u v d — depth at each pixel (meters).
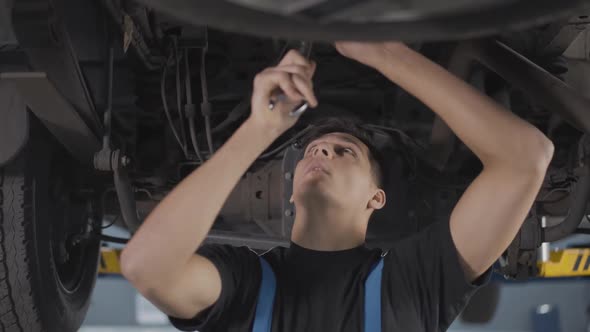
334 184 1.69
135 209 2.60
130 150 2.93
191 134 2.71
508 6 1.05
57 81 2.29
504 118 1.54
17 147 2.36
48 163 2.64
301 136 2.91
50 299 2.66
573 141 2.96
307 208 1.71
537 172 1.56
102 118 2.76
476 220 1.61
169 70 2.87
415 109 3.06
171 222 1.43
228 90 2.91
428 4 1.04
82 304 3.00
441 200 3.00
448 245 1.64
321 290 1.62
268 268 1.65
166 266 1.44
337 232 1.71
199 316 1.60
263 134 1.43
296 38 1.09
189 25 2.61
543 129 3.04
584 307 5.28
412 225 2.98
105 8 2.54
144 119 3.02
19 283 2.55
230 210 3.09
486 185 1.60
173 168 3.00
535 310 5.28
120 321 5.62
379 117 3.12
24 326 2.63
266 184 3.06
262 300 1.60
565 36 2.60
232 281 1.59
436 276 1.65
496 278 4.34
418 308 1.62
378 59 1.51
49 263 2.65
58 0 2.21
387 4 1.04
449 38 1.09
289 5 1.04
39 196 2.58
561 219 3.89
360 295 1.61
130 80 2.89
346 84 3.02
